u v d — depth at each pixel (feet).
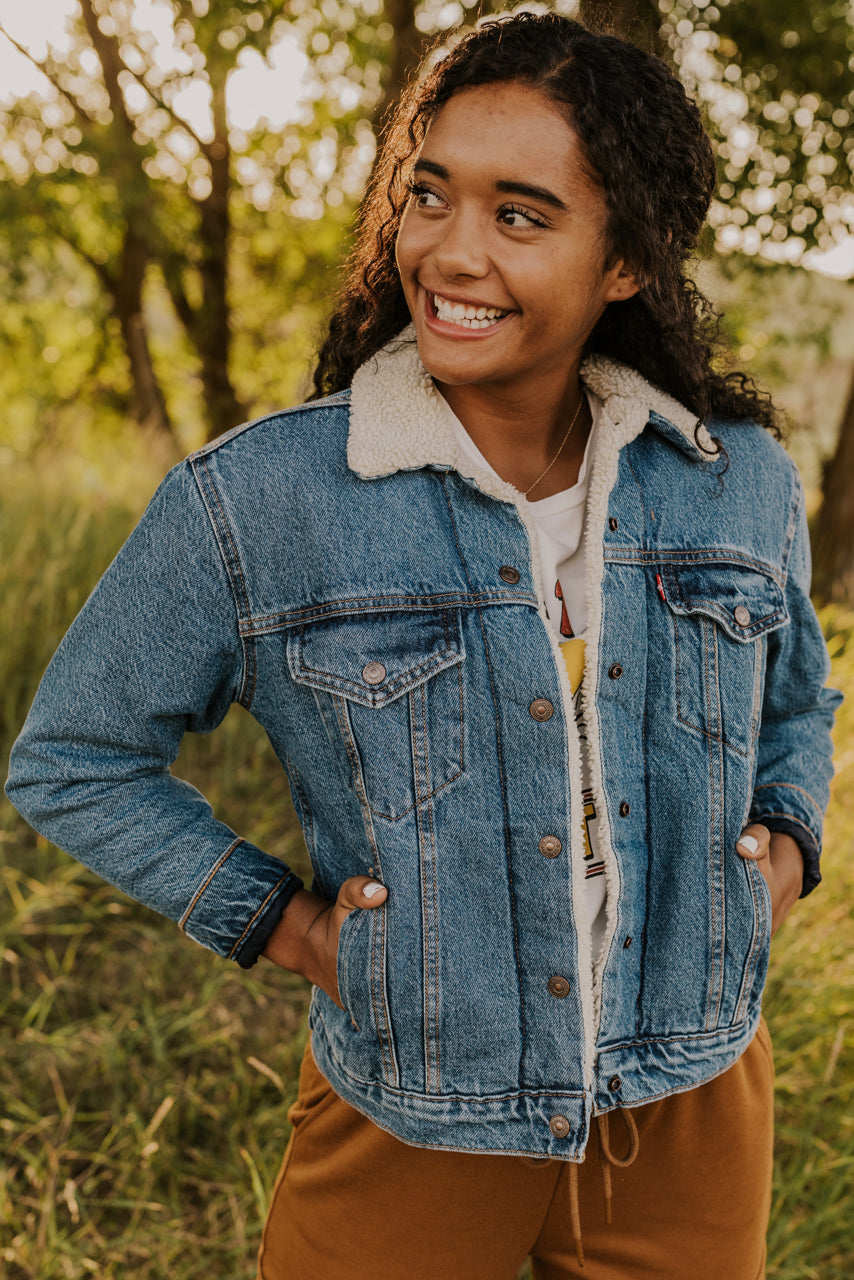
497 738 3.34
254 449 3.32
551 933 3.40
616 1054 3.60
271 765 10.73
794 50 19.53
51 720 3.52
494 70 3.02
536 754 3.34
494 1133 3.50
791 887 4.11
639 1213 3.82
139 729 3.49
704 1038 3.73
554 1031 3.45
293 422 3.38
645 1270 3.86
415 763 3.32
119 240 39.42
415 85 3.60
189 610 3.32
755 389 4.05
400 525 3.34
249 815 9.71
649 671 3.58
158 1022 7.41
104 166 29.73
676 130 3.28
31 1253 5.87
